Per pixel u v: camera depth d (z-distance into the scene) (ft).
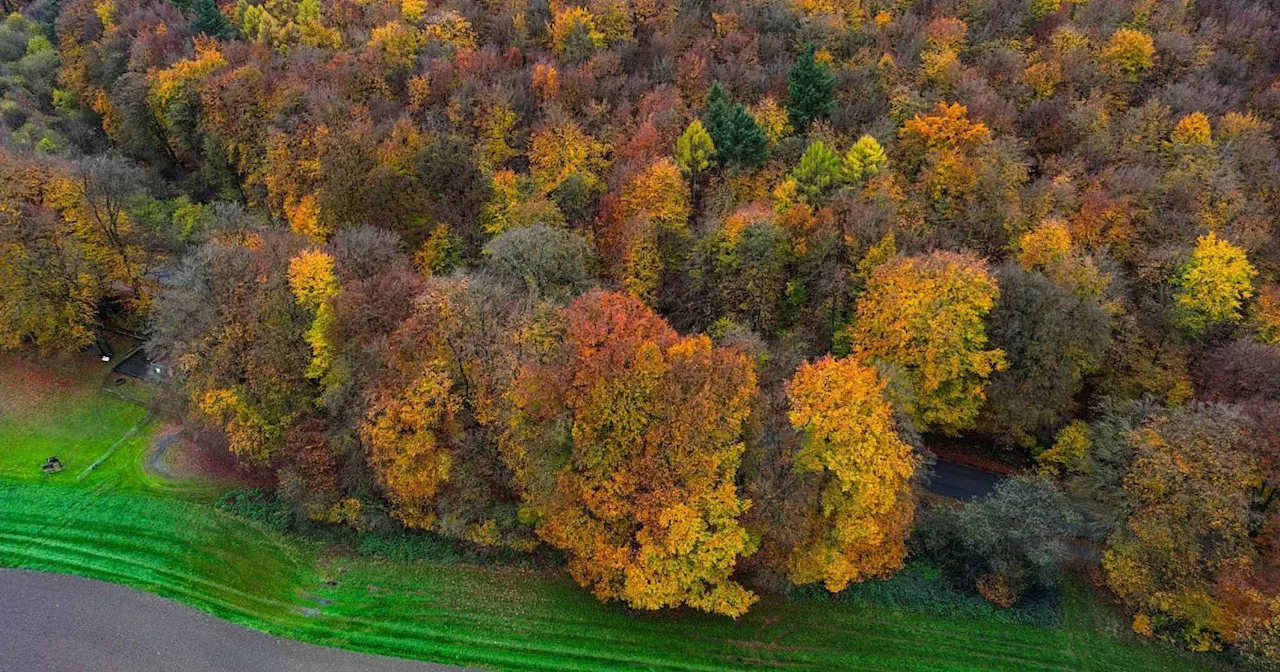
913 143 256.11
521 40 314.14
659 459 153.07
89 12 352.28
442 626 163.73
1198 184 238.07
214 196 304.71
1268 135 266.57
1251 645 151.23
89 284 225.35
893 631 167.02
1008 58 290.35
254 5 341.41
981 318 211.20
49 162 235.20
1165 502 162.30
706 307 228.84
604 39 311.27
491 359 170.19
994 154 242.17
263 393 181.57
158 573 171.73
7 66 344.28
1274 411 171.01
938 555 183.73
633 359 156.04
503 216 237.66
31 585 167.02
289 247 199.93
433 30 310.04
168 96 290.97
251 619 163.32
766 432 162.30
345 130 247.29
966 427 214.90
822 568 161.79
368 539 183.42
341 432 178.60
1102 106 270.87
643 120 270.26
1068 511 170.30
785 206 236.22
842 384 157.38
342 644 158.92
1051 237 216.33
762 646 162.71
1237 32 309.01
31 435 208.74
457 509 174.40
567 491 157.17
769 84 289.53
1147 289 224.12
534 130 265.54
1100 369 218.79
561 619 166.30
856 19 319.88
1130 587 167.43
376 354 171.42
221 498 192.44
